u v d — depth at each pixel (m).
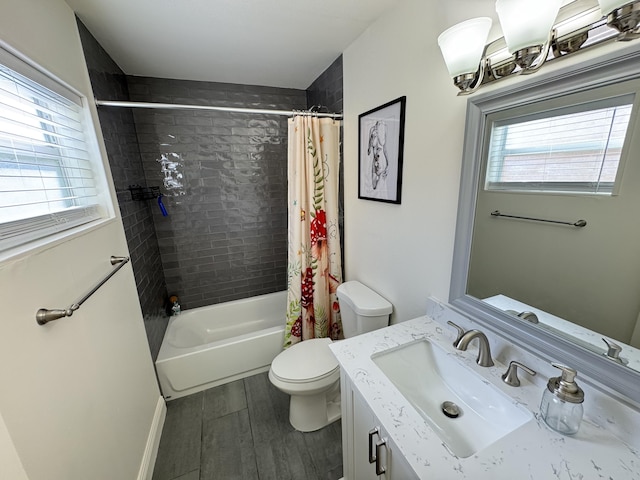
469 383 0.96
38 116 0.94
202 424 1.67
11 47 0.77
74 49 1.19
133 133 2.00
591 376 0.73
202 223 2.41
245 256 2.62
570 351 0.78
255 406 1.80
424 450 0.68
